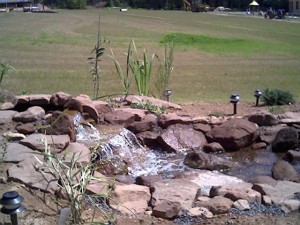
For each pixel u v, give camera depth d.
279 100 9.48
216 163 6.18
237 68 18.75
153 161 6.41
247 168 6.23
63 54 21.59
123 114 7.37
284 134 6.82
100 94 12.32
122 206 4.41
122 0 81.75
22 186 4.52
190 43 26.78
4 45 24.27
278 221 4.17
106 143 6.20
